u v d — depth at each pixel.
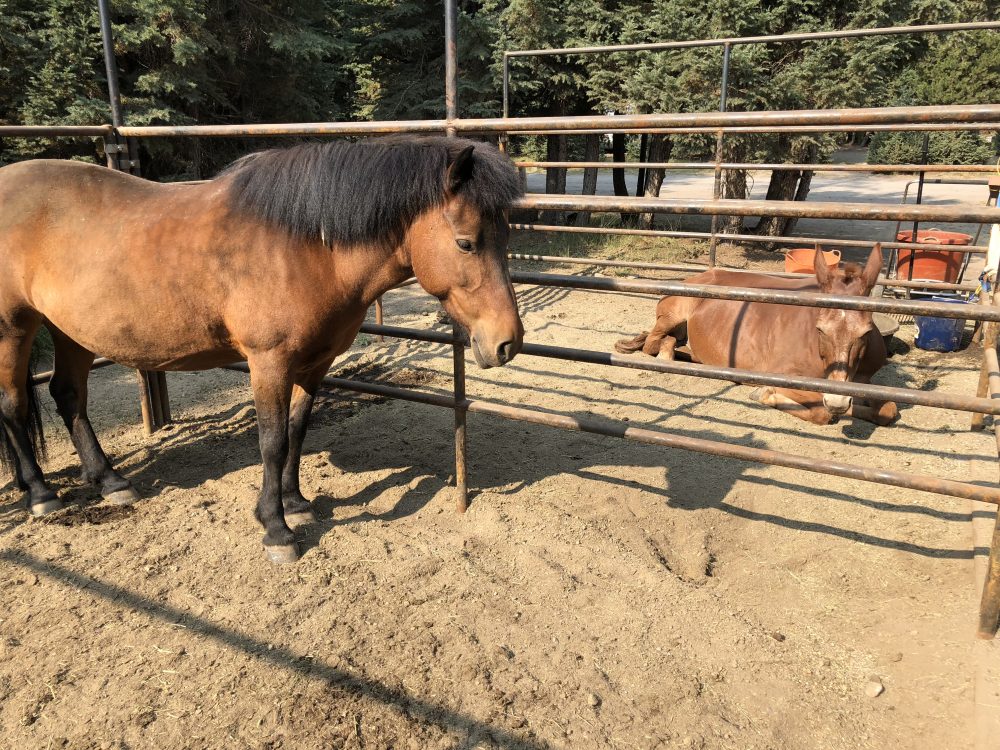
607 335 6.23
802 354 4.30
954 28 5.28
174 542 2.88
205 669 2.18
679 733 1.98
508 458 3.76
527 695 2.09
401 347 5.86
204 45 8.43
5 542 2.88
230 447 3.86
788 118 2.24
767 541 3.01
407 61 12.01
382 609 2.46
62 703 2.04
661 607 2.51
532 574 2.68
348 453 3.77
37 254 2.72
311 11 9.84
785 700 2.11
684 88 8.91
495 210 2.28
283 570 2.69
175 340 2.70
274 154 2.57
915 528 3.08
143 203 2.72
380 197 2.37
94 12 7.75
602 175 24.19
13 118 7.93
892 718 2.05
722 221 11.71
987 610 2.31
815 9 8.91
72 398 3.20
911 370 5.25
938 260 6.79
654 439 2.69
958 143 23.39
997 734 1.91
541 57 10.62
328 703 2.04
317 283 2.52
